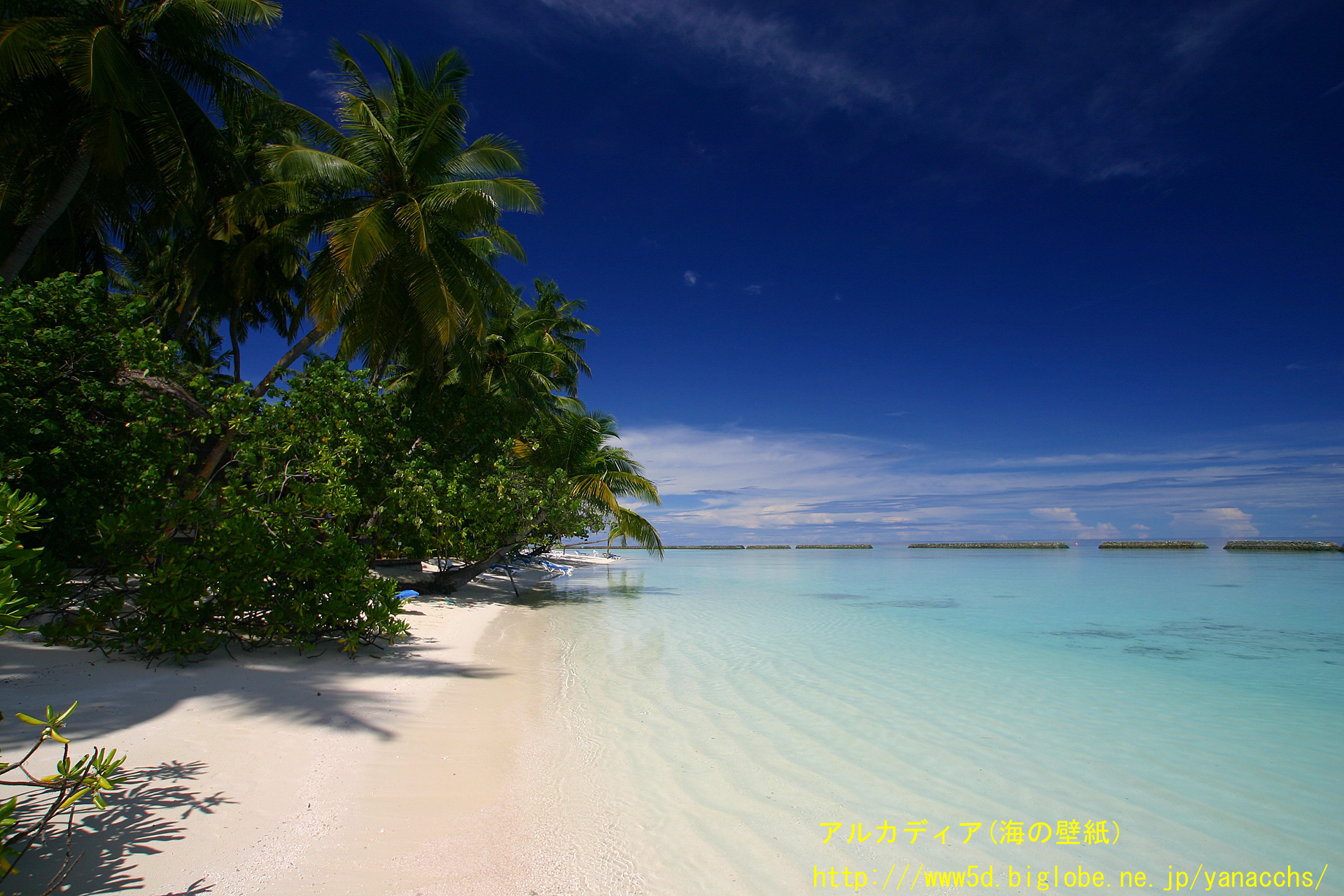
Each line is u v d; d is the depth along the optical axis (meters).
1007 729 6.59
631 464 25.17
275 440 10.04
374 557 14.93
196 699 5.43
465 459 17.73
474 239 18.67
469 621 12.89
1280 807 4.78
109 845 3.09
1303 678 9.19
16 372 7.25
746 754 5.68
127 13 12.77
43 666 5.57
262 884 2.99
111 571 6.87
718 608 17.77
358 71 15.51
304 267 20.09
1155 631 13.77
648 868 3.62
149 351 8.40
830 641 12.05
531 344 25.20
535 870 3.49
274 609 7.41
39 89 12.15
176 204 14.30
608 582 28.25
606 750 5.64
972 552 80.38
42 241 14.49
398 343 17.48
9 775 3.58
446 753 5.16
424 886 3.18
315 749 4.78
